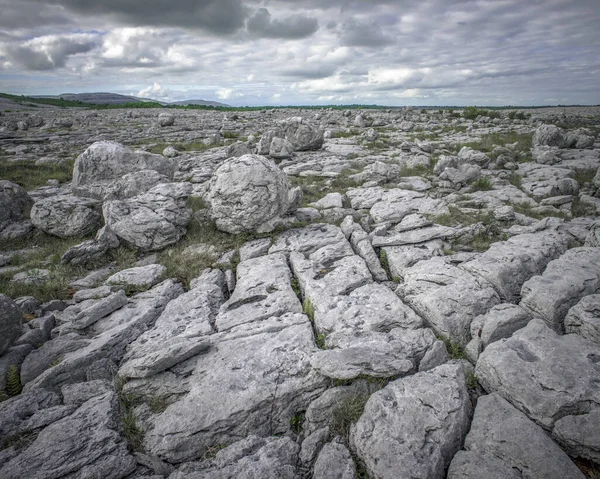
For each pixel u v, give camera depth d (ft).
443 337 8.79
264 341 8.57
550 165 25.31
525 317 8.60
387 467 5.77
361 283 10.84
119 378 7.97
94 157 19.27
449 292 9.46
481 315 8.91
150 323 9.72
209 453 6.63
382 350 7.82
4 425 6.70
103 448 6.31
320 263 12.01
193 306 10.11
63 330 9.25
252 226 13.99
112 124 55.42
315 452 6.38
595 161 25.55
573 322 8.18
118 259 13.16
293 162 26.63
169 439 6.60
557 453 5.70
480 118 54.80
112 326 9.42
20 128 48.73
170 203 14.28
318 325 9.21
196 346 8.21
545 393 6.54
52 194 19.33
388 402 6.79
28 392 7.44
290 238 13.89
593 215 16.87
